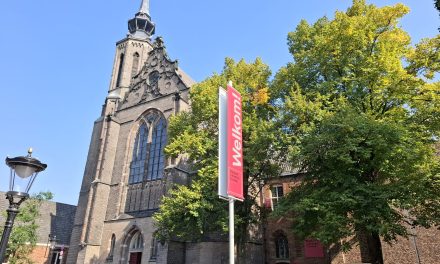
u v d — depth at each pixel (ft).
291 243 100.27
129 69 170.60
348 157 50.62
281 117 69.31
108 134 140.26
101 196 129.08
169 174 108.88
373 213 48.44
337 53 65.67
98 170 133.59
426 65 57.31
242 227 79.20
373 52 64.64
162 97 137.39
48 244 155.53
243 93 79.10
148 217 113.50
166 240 87.86
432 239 72.84
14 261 107.76
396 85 56.49
